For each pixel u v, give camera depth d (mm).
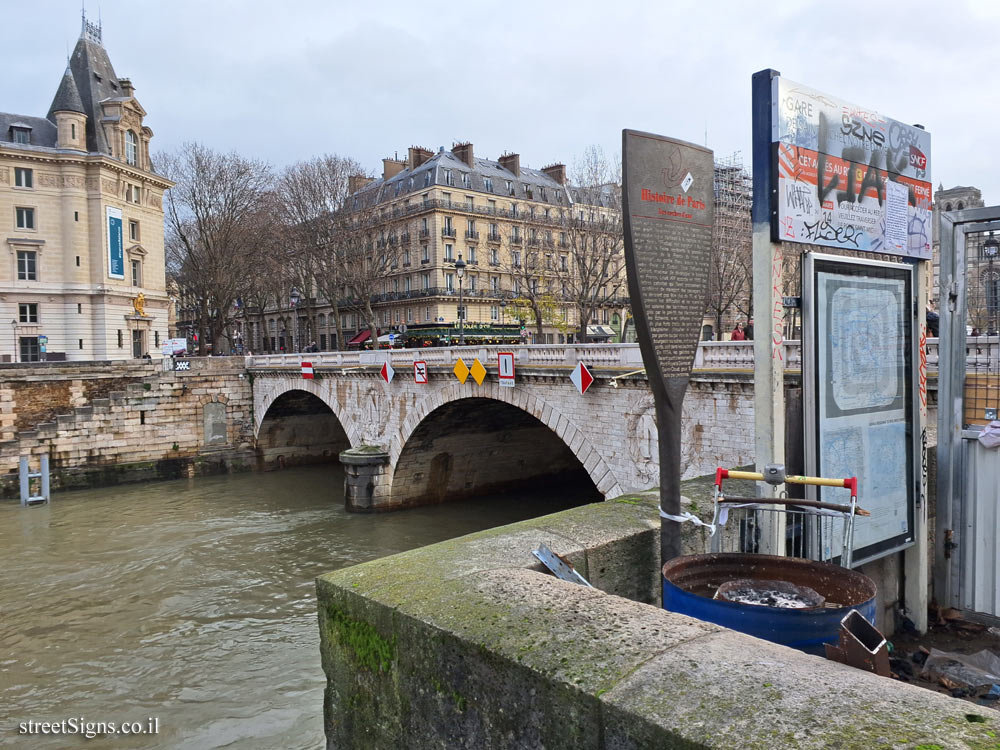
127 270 54750
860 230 4633
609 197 43969
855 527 4656
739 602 3186
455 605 2854
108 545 25969
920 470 5180
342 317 75000
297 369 37125
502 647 2502
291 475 40688
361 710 3156
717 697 2035
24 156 49312
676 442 3879
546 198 70562
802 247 4309
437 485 32531
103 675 15648
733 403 16719
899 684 2072
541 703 2338
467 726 2629
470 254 63219
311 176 51344
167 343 40812
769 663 2211
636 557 3982
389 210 64000
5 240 48969
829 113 4367
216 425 40719
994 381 5059
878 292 4812
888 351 4914
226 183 52875
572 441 21516
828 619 2982
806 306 4309
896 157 4953
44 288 50219
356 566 3506
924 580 5234
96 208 51875
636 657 2322
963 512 5277
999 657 4680
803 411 4371
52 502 33656
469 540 3797
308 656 16469
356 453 30812
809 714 1899
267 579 22156
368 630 3090
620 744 2090
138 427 38250
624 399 19672
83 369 37406
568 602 2785
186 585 21625
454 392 26625
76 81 54188
